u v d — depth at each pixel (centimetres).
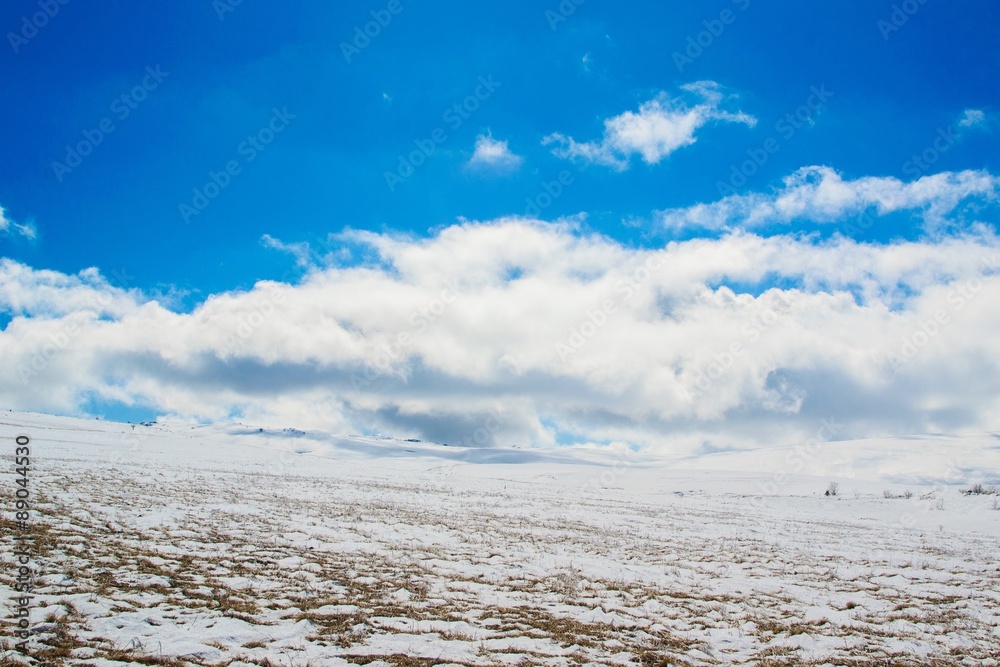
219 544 1633
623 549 2219
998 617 1605
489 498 3891
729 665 1105
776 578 1908
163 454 5300
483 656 1016
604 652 1096
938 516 4475
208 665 858
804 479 8512
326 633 1041
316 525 2117
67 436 6266
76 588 1104
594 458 18925
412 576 1514
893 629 1423
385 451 17788
